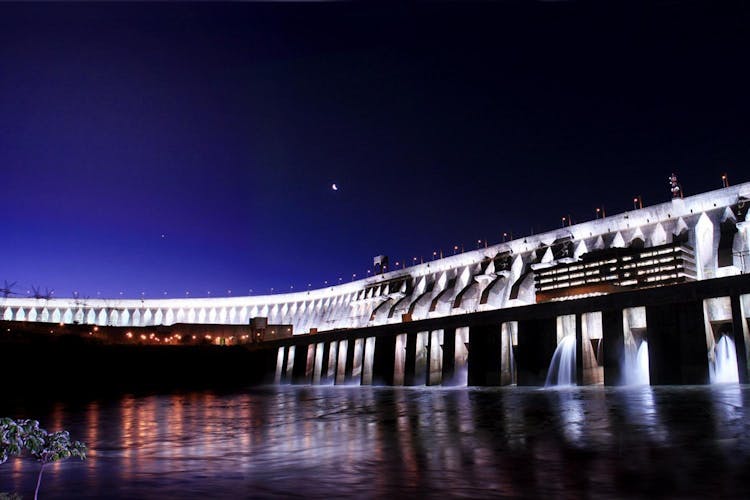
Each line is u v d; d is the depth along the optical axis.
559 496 11.96
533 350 49.47
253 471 15.92
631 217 93.94
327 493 12.97
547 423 24.64
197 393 63.72
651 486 12.53
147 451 20.23
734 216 79.62
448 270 130.12
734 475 13.30
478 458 16.89
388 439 21.72
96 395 61.97
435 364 61.34
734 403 27.69
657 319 41.78
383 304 138.38
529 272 104.94
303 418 31.92
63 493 13.60
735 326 37.88
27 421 10.06
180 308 180.88
